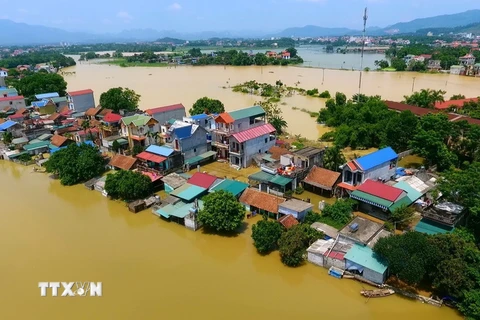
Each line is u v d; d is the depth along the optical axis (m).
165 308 30.69
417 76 163.88
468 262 30.16
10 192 55.03
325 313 29.66
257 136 60.78
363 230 36.12
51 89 114.25
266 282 33.75
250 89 135.12
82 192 54.72
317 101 115.88
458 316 28.53
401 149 65.38
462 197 37.09
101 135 72.56
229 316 29.58
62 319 29.86
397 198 42.03
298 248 35.91
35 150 70.50
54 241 41.25
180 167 59.72
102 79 179.00
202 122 69.44
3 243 40.88
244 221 44.34
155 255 38.34
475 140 53.28
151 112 77.00
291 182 50.53
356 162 46.75
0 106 97.62
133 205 47.88
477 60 182.88
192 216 42.88
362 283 32.66
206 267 36.22
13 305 31.52
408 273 28.91
